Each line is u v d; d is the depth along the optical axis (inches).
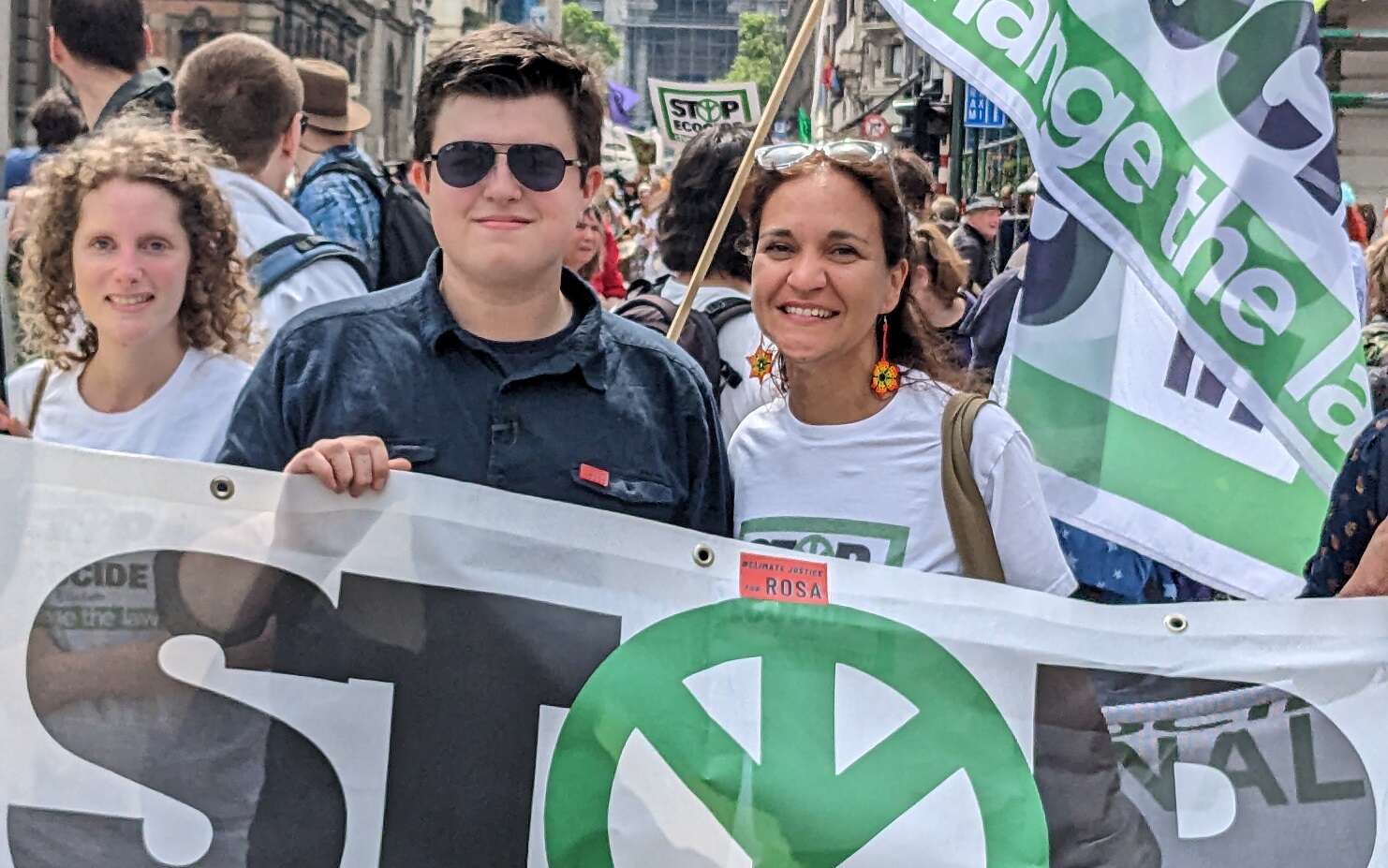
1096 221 133.2
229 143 166.1
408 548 100.3
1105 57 132.4
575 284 107.1
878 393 118.1
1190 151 130.8
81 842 96.2
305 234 158.1
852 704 106.2
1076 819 107.3
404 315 104.0
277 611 98.7
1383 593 110.3
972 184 633.6
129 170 122.1
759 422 122.0
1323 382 128.6
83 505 96.7
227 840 97.7
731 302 159.9
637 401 106.0
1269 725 108.7
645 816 103.3
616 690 103.1
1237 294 130.0
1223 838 107.9
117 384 124.2
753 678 105.3
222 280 125.9
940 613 107.9
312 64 204.8
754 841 104.5
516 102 100.1
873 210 115.3
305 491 99.1
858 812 105.3
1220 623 109.3
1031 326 137.6
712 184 163.6
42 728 96.0
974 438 114.1
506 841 101.1
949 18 137.9
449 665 100.9
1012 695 107.7
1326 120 129.0
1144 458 136.7
